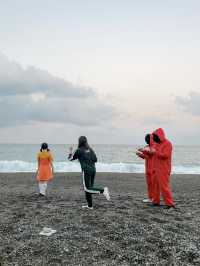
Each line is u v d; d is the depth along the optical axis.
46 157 12.96
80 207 10.26
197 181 21.56
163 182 10.21
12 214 9.32
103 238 7.21
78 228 7.88
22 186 17.16
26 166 32.56
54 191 15.04
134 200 11.84
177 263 6.05
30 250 6.58
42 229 7.84
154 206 10.52
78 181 20.41
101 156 70.69
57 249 6.62
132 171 31.92
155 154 10.38
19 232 7.67
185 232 7.73
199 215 9.42
